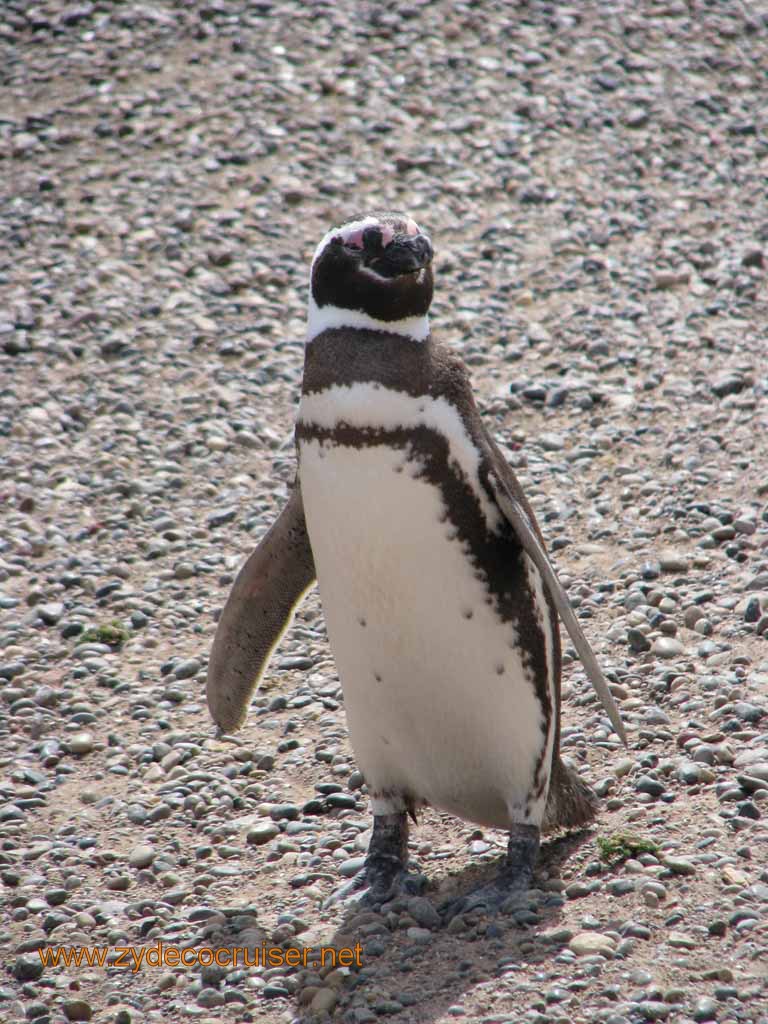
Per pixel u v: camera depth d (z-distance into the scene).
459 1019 13.81
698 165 45.09
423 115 48.09
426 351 15.89
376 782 17.52
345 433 15.42
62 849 19.77
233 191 44.25
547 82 49.78
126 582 28.02
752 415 30.67
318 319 16.02
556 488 29.33
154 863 19.22
